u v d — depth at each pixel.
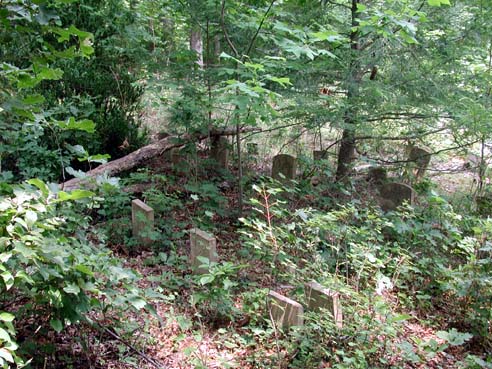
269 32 5.08
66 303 2.30
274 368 3.03
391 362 3.17
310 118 5.53
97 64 6.43
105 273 2.45
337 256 4.17
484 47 5.75
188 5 5.14
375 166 6.52
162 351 3.16
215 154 6.61
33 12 2.08
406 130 6.92
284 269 4.08
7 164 5.54
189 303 3.72
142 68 6.39
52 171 5.62
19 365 1.94
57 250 2.00
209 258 3.88
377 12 4.27
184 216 5.36
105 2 6.42
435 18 5.54
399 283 4.13
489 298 3.79
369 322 3.19
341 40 4.94
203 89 5.55
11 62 3.64
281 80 3.77
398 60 5.55
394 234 4.74
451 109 5.35
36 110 2.67
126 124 6.66
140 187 5.87
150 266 4.37
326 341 3.22
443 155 7.62
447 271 3.96
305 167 6.16
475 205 5.84
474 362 3.12
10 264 2.05
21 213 2.04
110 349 3.03
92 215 5.14
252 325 3.44
